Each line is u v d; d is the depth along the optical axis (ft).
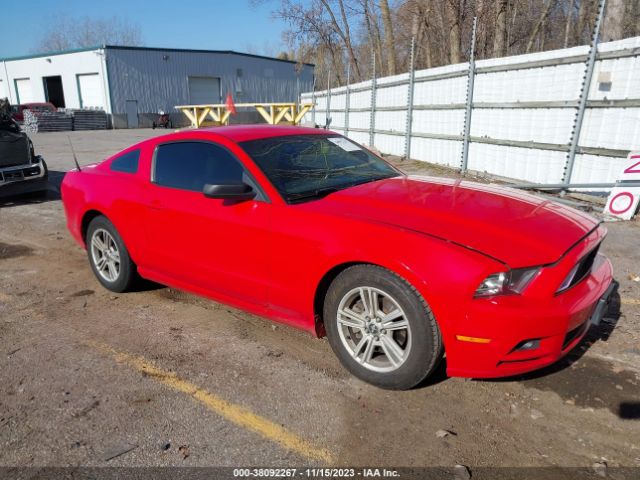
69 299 15.20
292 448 8.57
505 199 11.15
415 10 76.69
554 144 27.14
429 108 40.09
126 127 123.65
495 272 8.59
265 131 13.33
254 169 11.59
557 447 8.46
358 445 8.60
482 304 8.54
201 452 8.50
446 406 9.57
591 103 24.61
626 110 23.13
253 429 9.05
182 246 12.89
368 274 9.55
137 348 12.03
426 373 9.40
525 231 9.41
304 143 13.21
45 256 19.70
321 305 10.88
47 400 10.02
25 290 16.03
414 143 43.47
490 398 9.79
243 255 11.51
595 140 24.89
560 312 8.64
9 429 9.17
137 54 122.52
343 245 9.71
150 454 8.46
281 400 9.87
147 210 13.52
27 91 144.46
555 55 26.53
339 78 109.09
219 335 12.60
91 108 124.57
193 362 11.34
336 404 9.71
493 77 31.81
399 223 9.68
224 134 12.76
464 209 10.23
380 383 9.96
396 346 9.66
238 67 141.38
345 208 10.48
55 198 32.07
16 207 29.40
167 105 130.00
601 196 24.82
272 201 11.08
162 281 14.21
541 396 9.83
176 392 10.21
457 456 8.30
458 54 63.05
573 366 10.82
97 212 15.47
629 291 14.78
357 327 10.11
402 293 9.14
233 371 10.94
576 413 9.32
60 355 11.78
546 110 27.71
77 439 8.87
